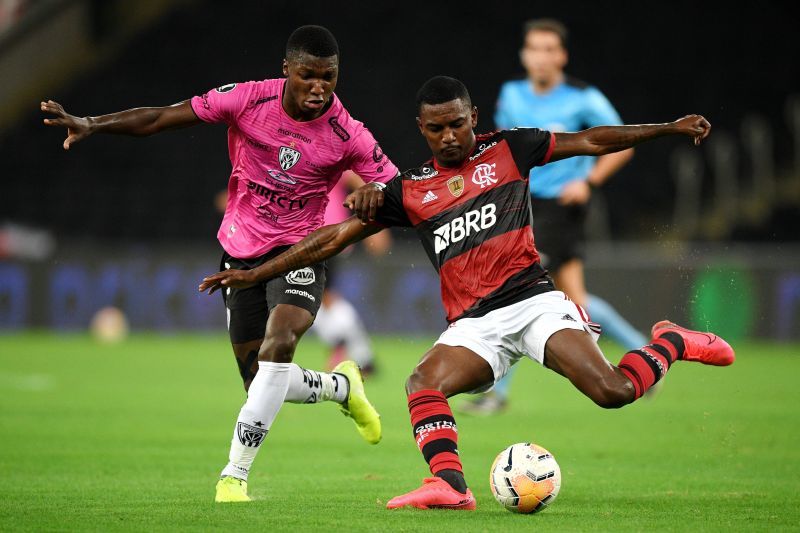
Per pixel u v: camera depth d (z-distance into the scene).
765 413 35.31
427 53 103.62
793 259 63.31
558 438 29.19
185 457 25.14
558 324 18.28
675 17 103.94
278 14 107.31
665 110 98.12
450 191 18.91
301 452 26.44
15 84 89.38
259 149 20.39
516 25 105.19
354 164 20.72
